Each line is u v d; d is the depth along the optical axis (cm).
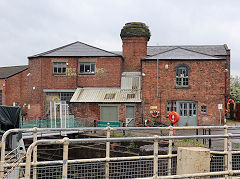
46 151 1541
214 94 2311
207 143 1212
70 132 1645
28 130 500
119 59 2530
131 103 2322
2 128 1084
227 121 2742
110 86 2519
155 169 461
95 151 1352
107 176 475
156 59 2366
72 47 2648
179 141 1148
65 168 400
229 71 2941
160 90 2347
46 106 2556
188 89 2331
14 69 3328
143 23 2820
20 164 521
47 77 2564
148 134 1574
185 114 2323
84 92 2481
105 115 2339
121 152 1227
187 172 499
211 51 3083
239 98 3841
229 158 507
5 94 2980
